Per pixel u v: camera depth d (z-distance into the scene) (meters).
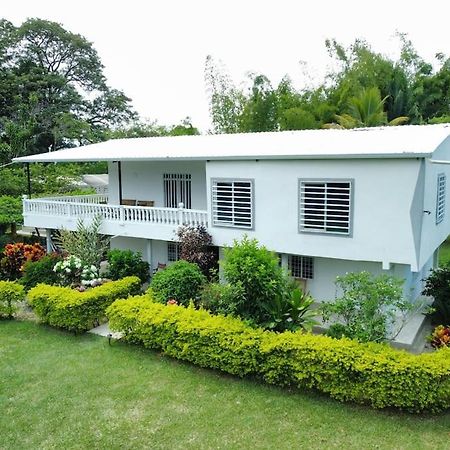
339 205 12.40
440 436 7.49
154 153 16.39
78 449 7.35
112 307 11.45
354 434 7.58
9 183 30.08
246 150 14.55
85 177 36.28
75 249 16.62
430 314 12.66
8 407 8.62
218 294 11.01
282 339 9.10
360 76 38.66
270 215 13.67
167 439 7.55
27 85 50.50
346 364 8.30
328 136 16.02
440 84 41.12
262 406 8.49
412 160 11.23
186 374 9.84
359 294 9.55
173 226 15.89
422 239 12.28
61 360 10.69
